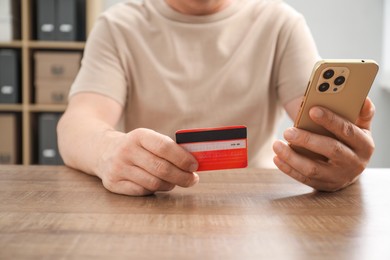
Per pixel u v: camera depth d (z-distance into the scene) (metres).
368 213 0.58
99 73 1.15
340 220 0.55
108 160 0.70
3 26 2.53
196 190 0.72
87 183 0.77
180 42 1.23
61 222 0.52
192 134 0.66
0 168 0.92
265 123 1.25
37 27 2.57
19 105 2.56
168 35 1.23
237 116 1.21
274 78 1.26
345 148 0.71
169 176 0.66
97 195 0.68
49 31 2.54
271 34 1.24
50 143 2.56
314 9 2.85
